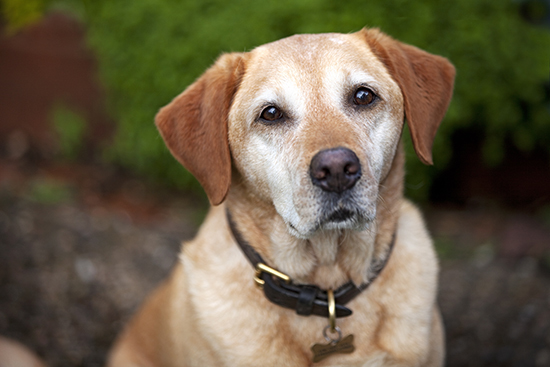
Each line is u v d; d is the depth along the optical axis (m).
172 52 5.26
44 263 4.66
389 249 2.55
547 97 5.11
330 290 2.48
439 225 5.08
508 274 4.32
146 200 5.98
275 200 2.39
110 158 6.63
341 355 2.49
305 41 2.56
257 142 2.45
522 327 3.76
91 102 7.02
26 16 6.40
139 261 4.84
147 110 5.66
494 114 4.88
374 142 2.42
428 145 2.62
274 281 2.51
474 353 3.66
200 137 2.60
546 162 5.26
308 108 2.38
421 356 2.53
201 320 2.58
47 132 7.19
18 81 7.17
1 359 3.35
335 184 2.15
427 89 2.73
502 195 5.40
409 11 4.60
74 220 5.32
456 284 4.29
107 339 4.09
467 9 4.73
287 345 2.48
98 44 6.06
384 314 2.53
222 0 5.09
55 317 4.20
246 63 2.59
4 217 5.18
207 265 2.67
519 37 4.98
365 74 2.45
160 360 3.14
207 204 5.78
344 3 4.56
